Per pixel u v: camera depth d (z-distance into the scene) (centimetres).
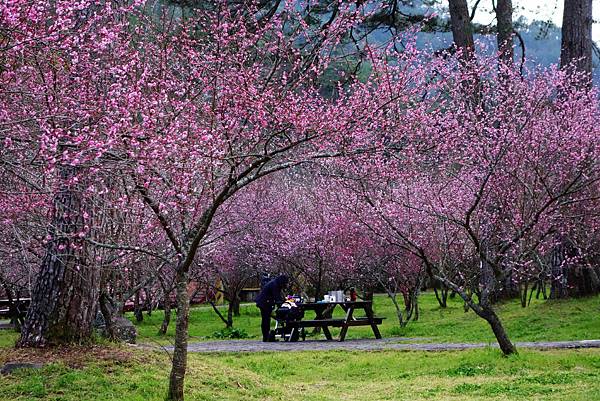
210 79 987
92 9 934
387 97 1128
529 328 1828
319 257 2331
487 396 958
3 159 754
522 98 1716
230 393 930
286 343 1786
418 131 1348
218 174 923
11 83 836
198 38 1146
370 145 1148
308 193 2486
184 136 843
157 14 1202
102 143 738
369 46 1173
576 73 2011
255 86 1048
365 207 1908
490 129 1559
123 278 1491
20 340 1018
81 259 1000
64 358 959
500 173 1492
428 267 1360
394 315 2702
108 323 1113
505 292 2506
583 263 2130
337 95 1311
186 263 841
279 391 982
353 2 1114
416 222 1927
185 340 848
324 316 2136
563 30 2288
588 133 1731
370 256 2345
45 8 773
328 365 1375
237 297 2995
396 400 966
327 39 1106
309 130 957
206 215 859
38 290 1026
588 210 1861
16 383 870
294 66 1079
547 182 1614
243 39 1105
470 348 1470
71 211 962
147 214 1162
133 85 852
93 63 870
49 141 738
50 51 775
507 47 2289
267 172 866
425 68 1280
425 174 1630
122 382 896
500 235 1642
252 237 2478
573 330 1716
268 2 1517
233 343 1839
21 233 928
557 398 887
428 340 1758
